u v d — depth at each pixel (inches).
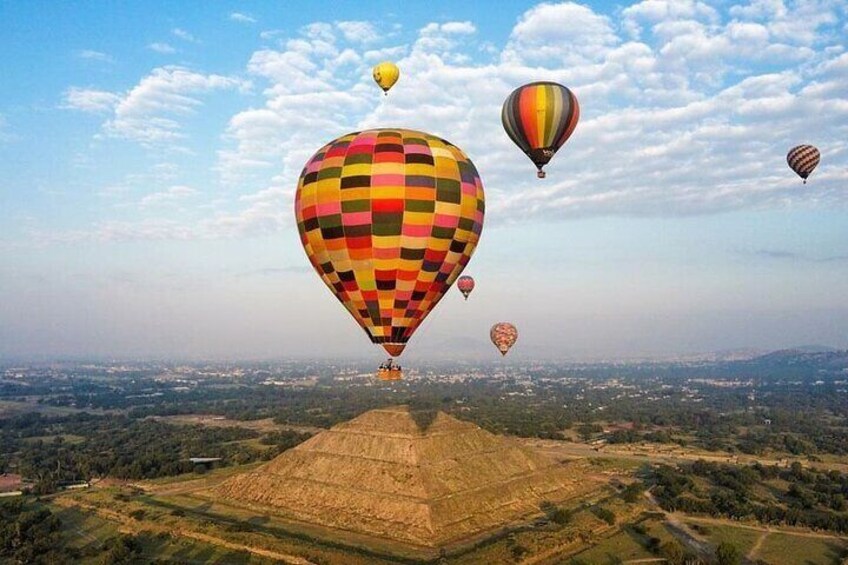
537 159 2559.1
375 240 2182.6
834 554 3233.3
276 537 3152.1
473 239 2349.9
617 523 3565.5
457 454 3806.6
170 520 3484.3
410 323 2338.8
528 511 3612.2
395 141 2236.7
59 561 3011.8
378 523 3245.6
